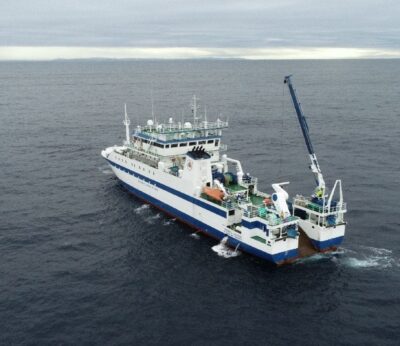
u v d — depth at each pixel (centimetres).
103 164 8306
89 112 15125
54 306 3656
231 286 4012
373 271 4256
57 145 9819
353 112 14725
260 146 9831
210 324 3453
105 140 10425
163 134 5791
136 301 3756
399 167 7881
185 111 15262
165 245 4894
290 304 3722
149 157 6231
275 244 4262
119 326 3416
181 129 6188
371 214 5647
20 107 16475
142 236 5125
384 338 3269
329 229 4519
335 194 6481
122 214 5803
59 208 5981
